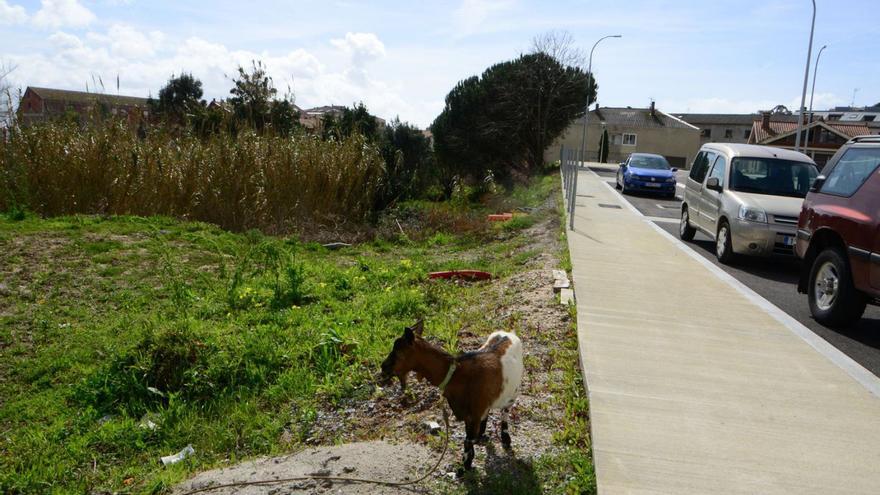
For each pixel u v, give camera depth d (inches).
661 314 291.3
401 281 390.9
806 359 241.4
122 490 183.3
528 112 1631.4
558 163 1663.4
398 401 223.0
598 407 191.3
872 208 266.4
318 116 879.1
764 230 407.2
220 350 265.9
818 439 177.2
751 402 199.6
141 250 425.1
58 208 504.1
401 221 634.2
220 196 543.2
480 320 298.8
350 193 619.2
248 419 222.5
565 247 457.4
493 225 652.1
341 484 162.6
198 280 379.6
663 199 894.4
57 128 518.9
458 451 177.9
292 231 548.1
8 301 326.3
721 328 275.6
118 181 522.0
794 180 456.1
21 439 214.5
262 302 343.3
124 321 303.4
